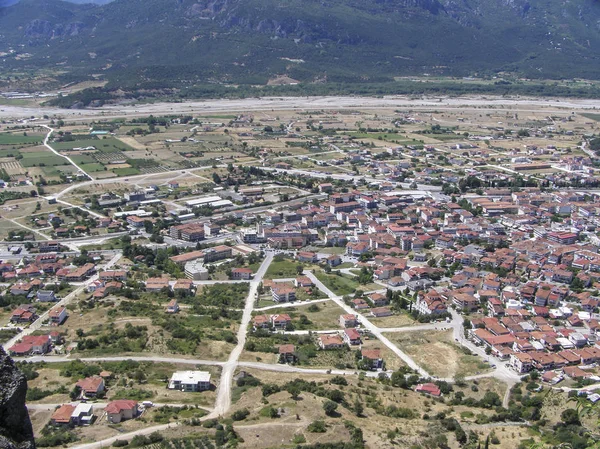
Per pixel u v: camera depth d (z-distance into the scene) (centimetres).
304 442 17862
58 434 18300
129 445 17662
